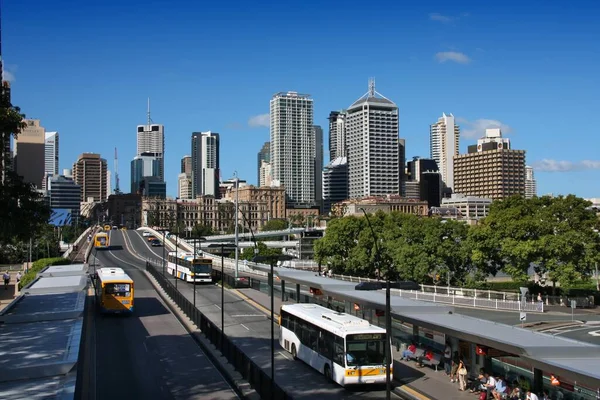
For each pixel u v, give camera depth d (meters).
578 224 81.88
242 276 99.75
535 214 85.06
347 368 33.97
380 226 114.19
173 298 74.00
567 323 67.56
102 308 60.94
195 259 92.44
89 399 32.31
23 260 142.00
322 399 32.53
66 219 178.25
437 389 33.53
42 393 24.08
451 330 31.47
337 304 56.22
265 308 67.81
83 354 38.28
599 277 111.50
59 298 49.47
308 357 39.72
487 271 88.19
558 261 80.75
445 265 95.25
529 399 27.95
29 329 36.69
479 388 32.09
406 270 95.69
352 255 108.88
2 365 27.16
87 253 151.88
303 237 174.25
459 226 96.44
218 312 65.19
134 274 109.31
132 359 42.59
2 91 49.09
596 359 25.36
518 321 67.94
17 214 50.22
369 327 35.69
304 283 60.44
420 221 104.00
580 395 26.45
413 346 40.78
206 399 32.56
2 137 46.81
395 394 33.53
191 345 47.72
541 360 24.97
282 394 27.62
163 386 35.25
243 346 47.41
